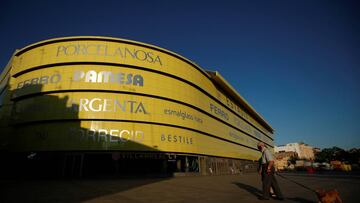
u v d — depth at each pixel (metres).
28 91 28.59
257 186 13.48
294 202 7.16
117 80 28.52
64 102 27.00
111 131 26.81
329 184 14.06
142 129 28.47
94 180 20.45
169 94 31.98
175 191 10.72
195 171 34.47
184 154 32.22
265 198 7.70
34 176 25.59
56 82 27.75
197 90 38.19
